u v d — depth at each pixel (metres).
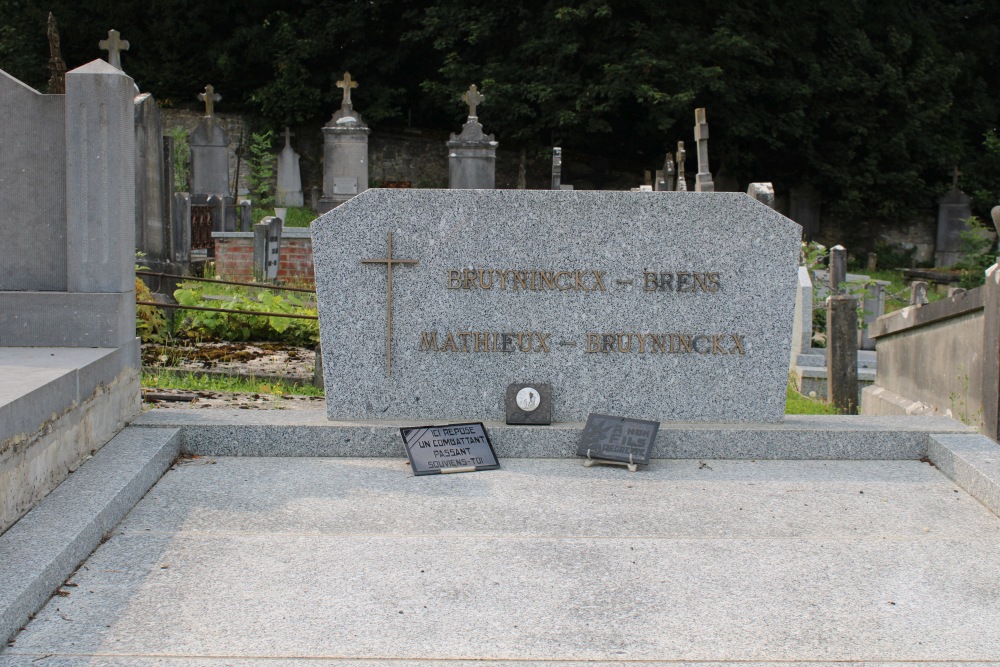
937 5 33.44
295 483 5.09
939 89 31.28
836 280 13.24
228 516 4.59
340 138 19.89
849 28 30.56
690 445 5.64
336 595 3.78
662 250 5.78
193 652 3.34
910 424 5.82
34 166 5.43
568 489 5.07
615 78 27.89
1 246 5.46
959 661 3.34
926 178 32.50
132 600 3.71
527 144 30.69
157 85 32.16
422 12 31.33
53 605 3.64
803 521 4.65
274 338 9.50
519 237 5.76
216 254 14.52
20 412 4.12
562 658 3.34
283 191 30.41
